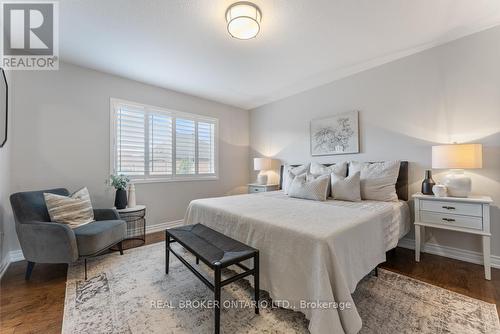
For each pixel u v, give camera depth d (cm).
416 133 261
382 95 288
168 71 301
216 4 179
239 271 196
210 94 396
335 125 334
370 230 173
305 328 135
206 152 418
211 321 143
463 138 231
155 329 135
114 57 262
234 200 263
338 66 293
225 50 250
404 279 193
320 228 147
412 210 261
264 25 207
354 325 121
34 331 134
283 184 377
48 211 214
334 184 275
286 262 146
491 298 164
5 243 218
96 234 204
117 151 311
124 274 204
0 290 178
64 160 268
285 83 349
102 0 173
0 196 206
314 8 185
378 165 271
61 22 199
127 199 295
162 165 358
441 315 146
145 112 340
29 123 246
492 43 215
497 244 214
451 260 231
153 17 194
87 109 285
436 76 246
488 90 217
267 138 448
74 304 159
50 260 191
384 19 201
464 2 181
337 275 126
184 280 194
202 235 186
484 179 221
